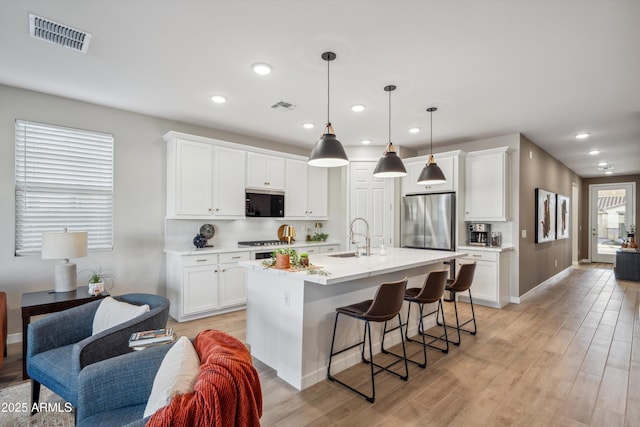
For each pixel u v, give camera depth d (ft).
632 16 6.71
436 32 7.34
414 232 17.48
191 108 12.33
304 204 17.57
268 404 7.25
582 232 31.37
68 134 11.41
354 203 18.42
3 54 8.30
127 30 7.27
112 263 12.26
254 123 14.25
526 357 9.73
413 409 7.08
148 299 7.74
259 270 8.72
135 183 12.80
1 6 6.38
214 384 3.51
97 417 4.54
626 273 21.61
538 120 13.80
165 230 13.52
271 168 16.06
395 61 8.69
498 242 16.25
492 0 6.24
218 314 13.55
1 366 8.46
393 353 9.99
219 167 14.10
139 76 9.59
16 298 10.43
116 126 12.36
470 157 16.56
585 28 7.16
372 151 18.62
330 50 8.13
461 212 16.39
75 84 10.18
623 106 12.07
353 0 6.25
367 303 8.58
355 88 10.46
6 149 10.29
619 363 9.32
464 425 6.56
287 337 8.24
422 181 11.91
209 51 8.18
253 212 15.31
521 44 7.84
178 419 3.27
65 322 6.92
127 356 4.96
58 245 9.29
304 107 12.21
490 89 10.54
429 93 10.87
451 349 10.33
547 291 18.42
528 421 6.68
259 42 7.77
